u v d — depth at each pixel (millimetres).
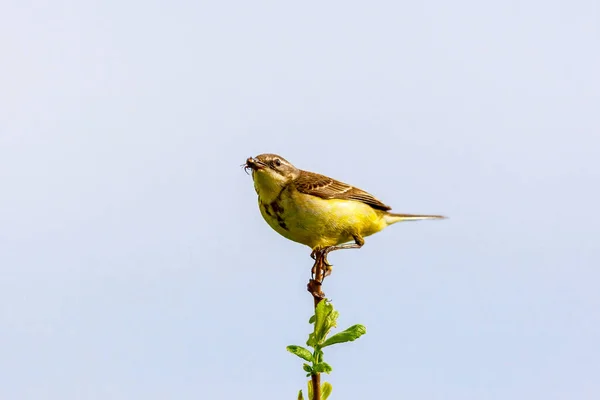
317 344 6445
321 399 6512
